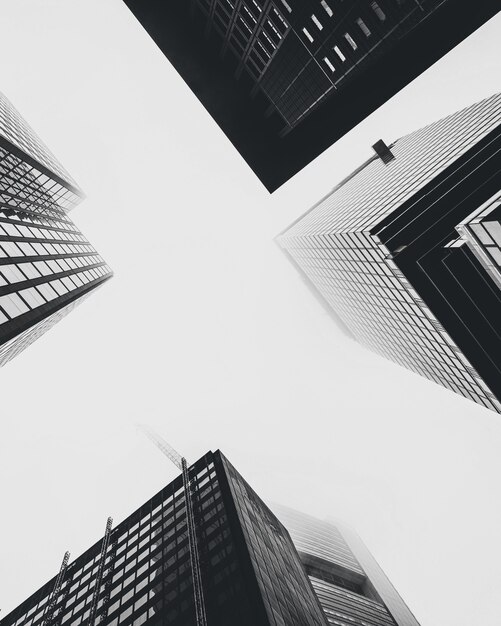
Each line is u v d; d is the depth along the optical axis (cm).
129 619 3466
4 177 4378
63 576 5050
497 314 4025
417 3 2592
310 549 8925
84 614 3972
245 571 3253
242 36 3672
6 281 3039
